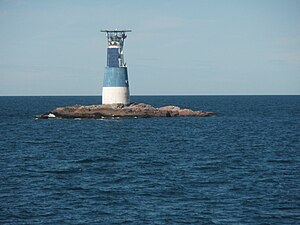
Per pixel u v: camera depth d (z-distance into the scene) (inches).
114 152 4183.1
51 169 3383.4
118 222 2269.9
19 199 2610.7
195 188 2824.8
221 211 2410.2
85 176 3152.1
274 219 2306.8
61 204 2524.6
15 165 3538.4
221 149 4370.1
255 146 4571.9
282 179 3063.5
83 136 5324.8
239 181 2999.5
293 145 4638.3
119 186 2876.5
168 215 2354.8
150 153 4121.6
